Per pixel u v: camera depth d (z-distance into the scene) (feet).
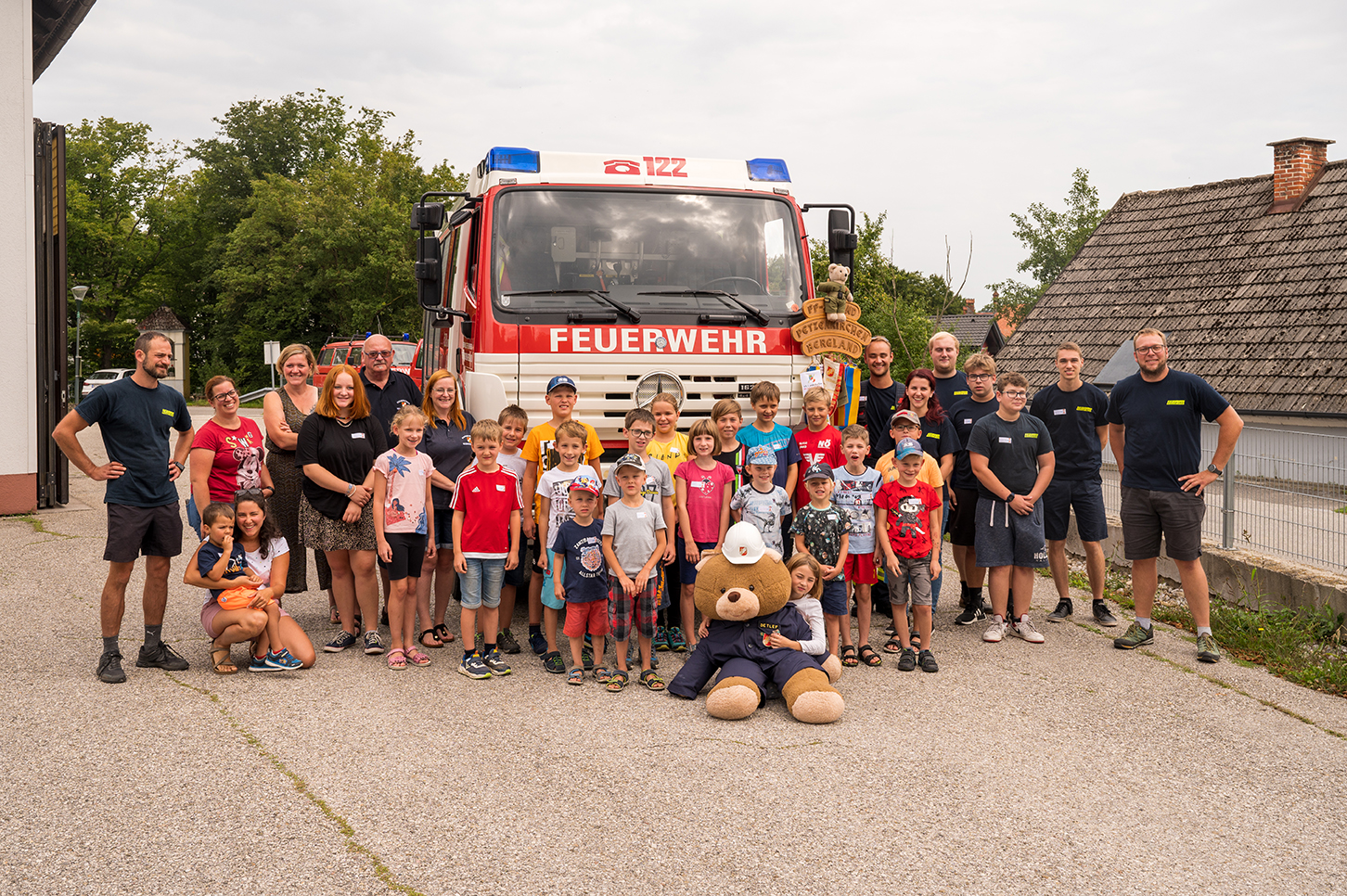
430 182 168.76
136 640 21.93
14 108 37.24
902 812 13.73
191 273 207.62
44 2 42.57
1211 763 15.88
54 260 40.09
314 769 14.75
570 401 21.66
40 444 39.91
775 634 18.81
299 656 20.06
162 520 19.29
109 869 11.69
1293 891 11.85
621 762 15.30
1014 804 14.08
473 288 24.06
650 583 19.63
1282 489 26.94
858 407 26.04
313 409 23.97
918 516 21.15
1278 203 68.23
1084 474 25.00
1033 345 73.77
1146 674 20.79
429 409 22.36
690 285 24.80
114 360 208.74
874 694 19.24
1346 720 18.21
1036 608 26.81
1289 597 25.14
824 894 11.41
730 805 13.79
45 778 14.25
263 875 11.60
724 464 22.07
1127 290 71.67
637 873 11.79
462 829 12.87
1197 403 22.13
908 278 79.10
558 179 24.54
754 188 26.03
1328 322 58.23
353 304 155.33
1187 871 12.27
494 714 17.52
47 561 29.78
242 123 195.11
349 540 20.98
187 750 15.39
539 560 21.01
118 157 209.87
